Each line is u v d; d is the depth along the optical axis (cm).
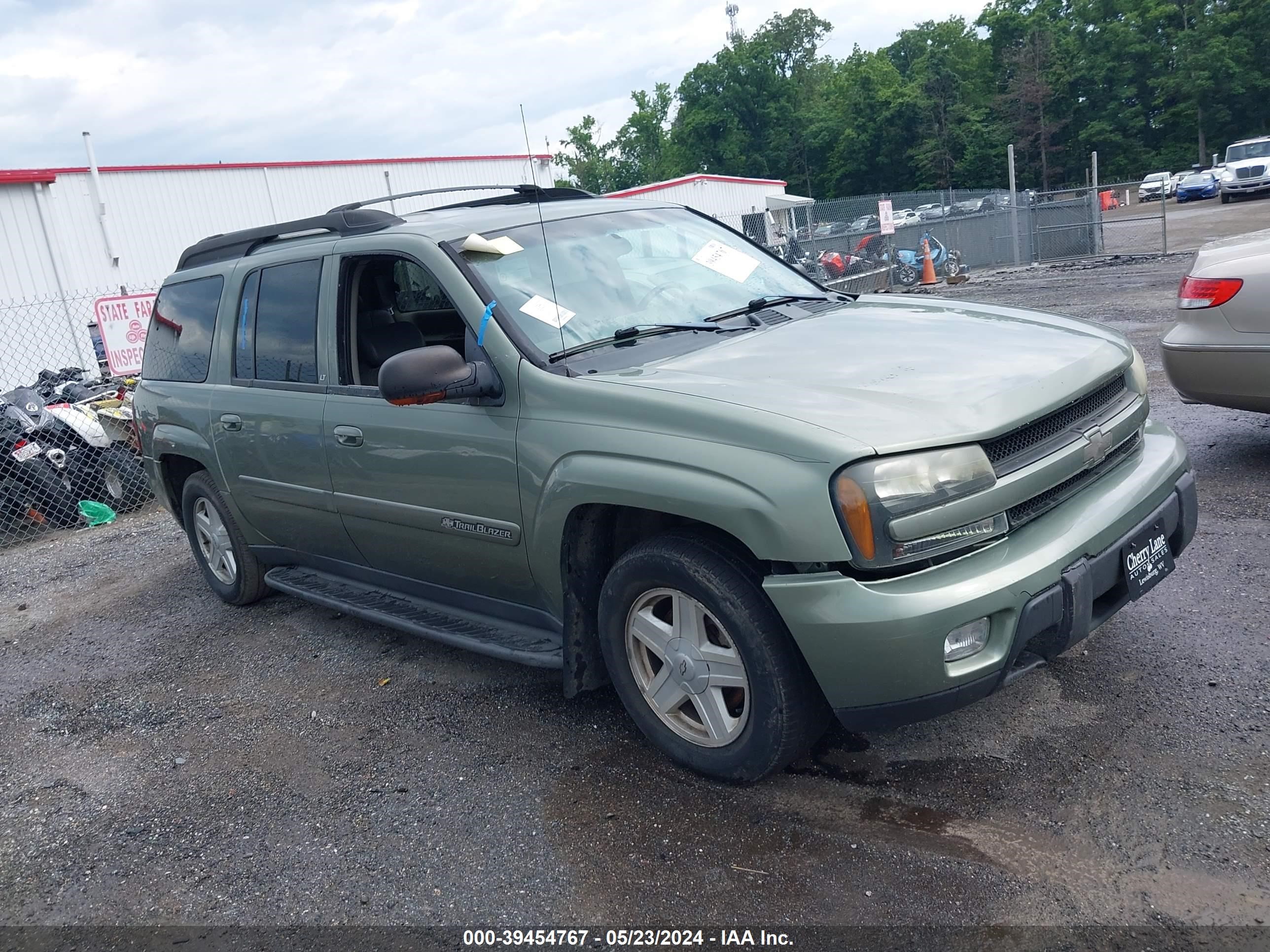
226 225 2330
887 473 257
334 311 416
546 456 323
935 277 1981
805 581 266
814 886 264
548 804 321
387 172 2669
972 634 264
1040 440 290
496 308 349
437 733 382
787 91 8519
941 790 298
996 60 8381
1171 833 265
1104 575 286
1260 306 496
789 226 2181
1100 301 1305
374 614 429
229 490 498
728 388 296
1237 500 502
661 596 314
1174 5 7606
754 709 290
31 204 1891
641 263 396
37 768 403
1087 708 330
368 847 312
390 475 386
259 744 395
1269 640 358
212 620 554
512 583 361
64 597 652
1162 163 7506
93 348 1546
